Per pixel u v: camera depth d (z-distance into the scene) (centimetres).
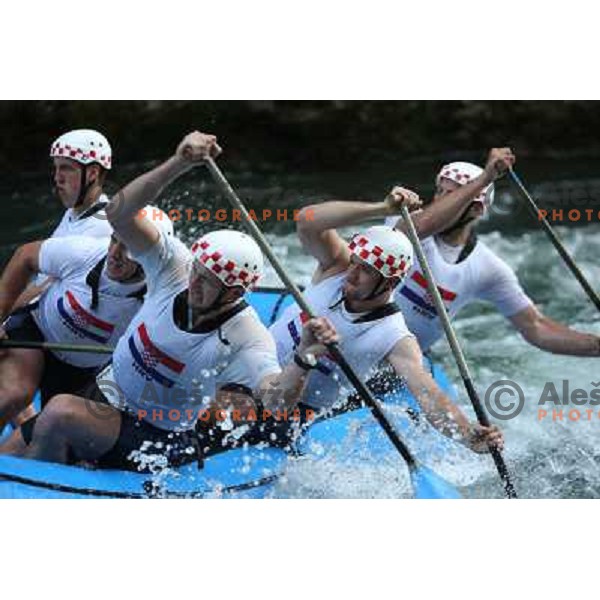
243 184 4538
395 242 2042
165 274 1944
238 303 1934
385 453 2280
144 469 2045
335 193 4494
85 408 2011
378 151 4806
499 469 2055
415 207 2105
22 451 2066
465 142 4875
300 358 1873
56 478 1970
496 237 4025
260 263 1906
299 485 2148
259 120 4759
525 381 2988
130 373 1992
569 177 4675
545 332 2416
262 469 2123
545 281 3650
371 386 2391
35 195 4322
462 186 2247
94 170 2331
